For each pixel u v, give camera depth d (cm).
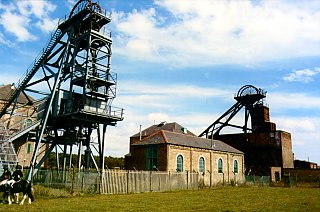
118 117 2833
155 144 3456
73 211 1266
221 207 1494
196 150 3775
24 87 3042
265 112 5416
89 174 2220
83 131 2986
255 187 3509
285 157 5038
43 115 2723
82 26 3050
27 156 4112
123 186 2388
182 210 1368
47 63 3022
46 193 1881
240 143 5334
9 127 2861
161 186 2725
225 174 4216
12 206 1379
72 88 2828
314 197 2133
